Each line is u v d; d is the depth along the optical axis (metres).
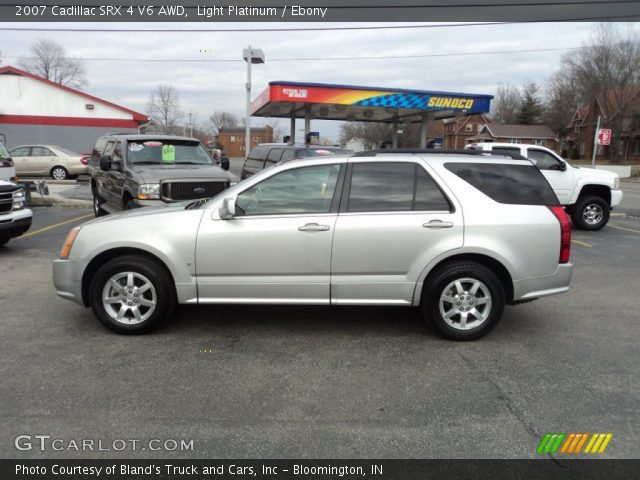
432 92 22.77
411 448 3.02
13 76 32.00
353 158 4.73
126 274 4.66
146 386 3.73
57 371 3.96
